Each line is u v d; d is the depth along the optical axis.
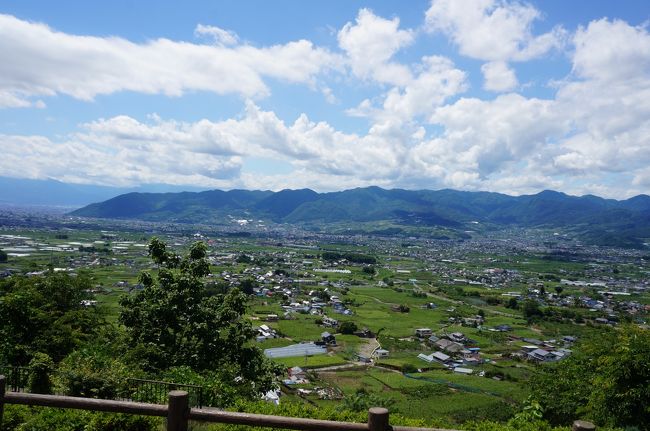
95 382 12.44
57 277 26.12
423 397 44.34
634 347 14.70
